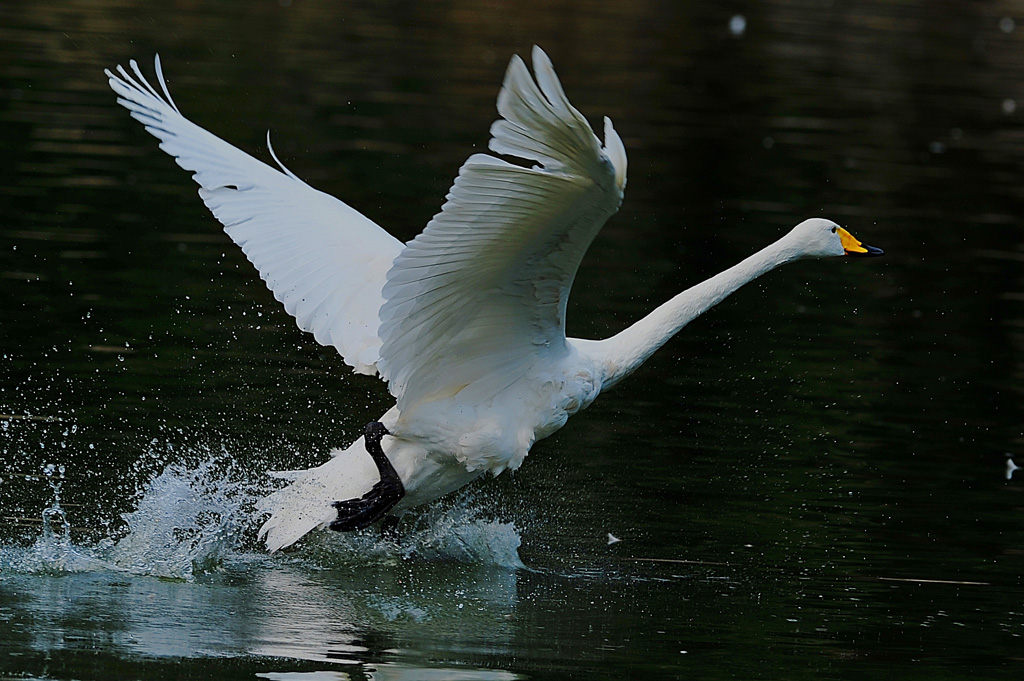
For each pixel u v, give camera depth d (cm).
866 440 1312
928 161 2577
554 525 1090
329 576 982
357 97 2656
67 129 2236
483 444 975
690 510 1133
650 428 1321
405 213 1905
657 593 971
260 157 2139
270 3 3566
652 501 1150
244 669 786
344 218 1080
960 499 1173
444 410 978
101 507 1043
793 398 1423
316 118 2458
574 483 1176
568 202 809
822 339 1634
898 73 3369
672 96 2912
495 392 983
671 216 2098
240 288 1611
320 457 1167
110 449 1143
